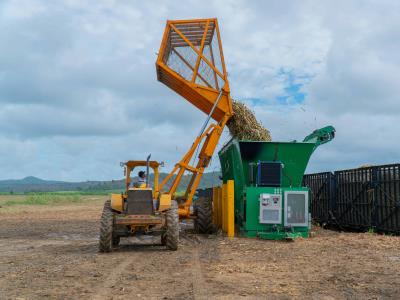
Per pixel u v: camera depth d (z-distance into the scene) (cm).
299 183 1485
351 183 1616
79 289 695
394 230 1346
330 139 1628
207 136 1510
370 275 765
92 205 4656
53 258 1057
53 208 3953
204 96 1508
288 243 1236
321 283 711
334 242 1228
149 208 1166
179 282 732
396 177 1344
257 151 1449
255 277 767
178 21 1495
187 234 1533
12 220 2536
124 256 1059
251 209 1395
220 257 1005
